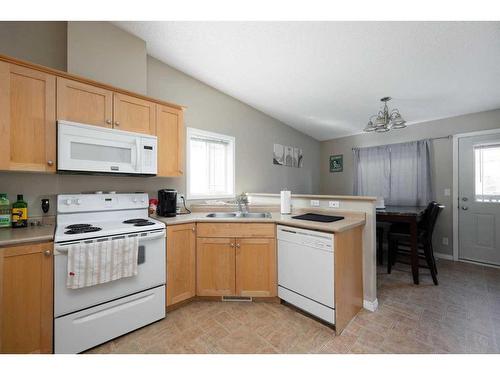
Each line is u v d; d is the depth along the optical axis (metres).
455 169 3.42
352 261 1.91
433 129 3.62
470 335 1.68
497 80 2.41
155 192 2.57
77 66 1.90
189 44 2.26
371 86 2.66
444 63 2.14
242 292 2.14
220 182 3.27
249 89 3.06
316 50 2.13
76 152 1.72
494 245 3.16
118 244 1.61
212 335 1.70
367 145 4.39
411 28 1.75
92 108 1.81
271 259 2.13
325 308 1.75
